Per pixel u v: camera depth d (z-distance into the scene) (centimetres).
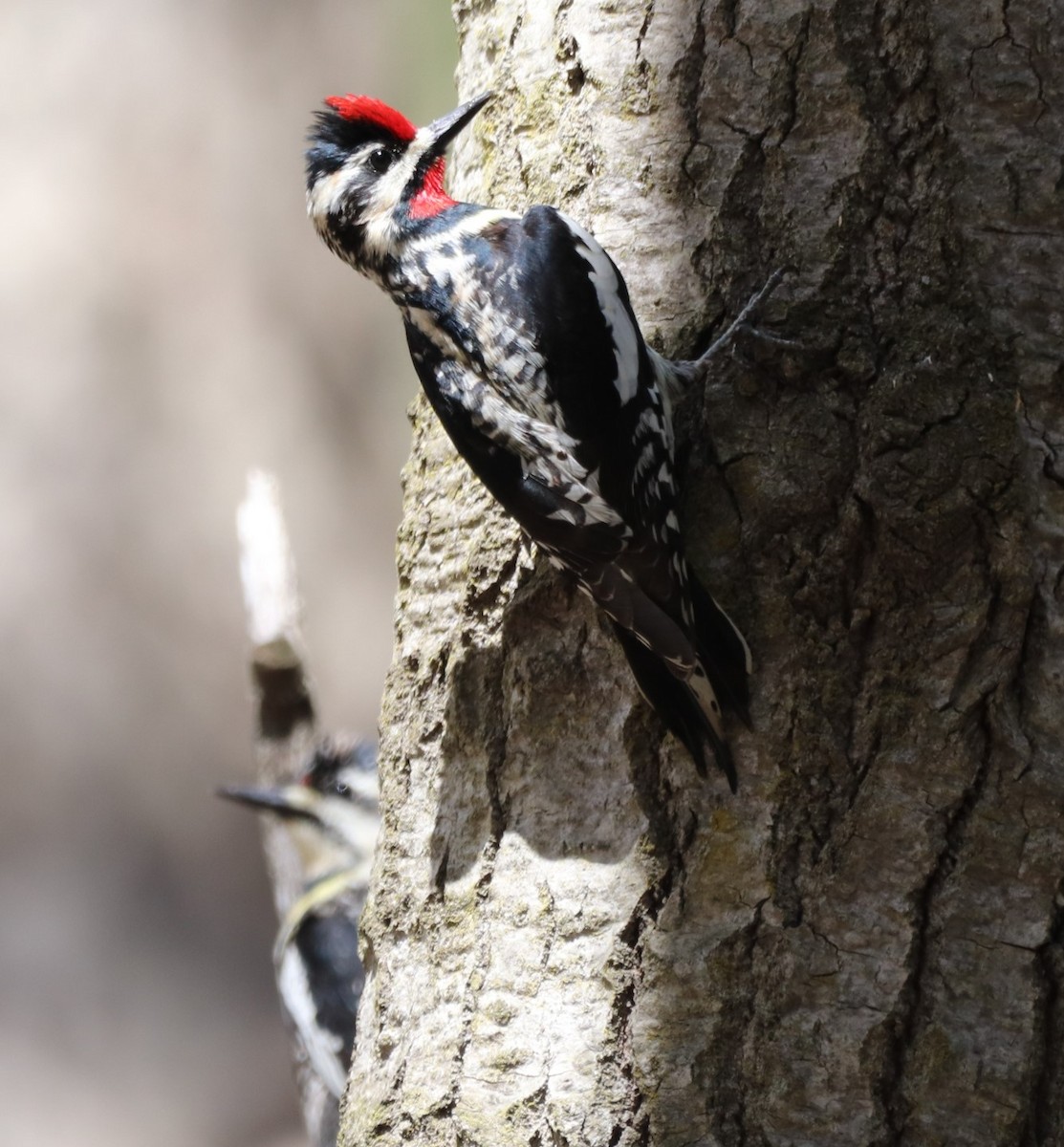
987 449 591
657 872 592
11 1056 898
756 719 592
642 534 591
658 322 595
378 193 596
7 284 925
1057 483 591
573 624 594
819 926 591
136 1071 911
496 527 596
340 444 962
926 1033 590
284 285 953
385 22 935
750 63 594
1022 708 590
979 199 592
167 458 935
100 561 928
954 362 591
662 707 592
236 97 941
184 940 937
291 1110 923
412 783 597
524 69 598
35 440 926
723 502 593
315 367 961
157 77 937
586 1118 591
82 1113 899
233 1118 914
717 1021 591
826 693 591
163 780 934
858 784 591
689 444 593
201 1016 925
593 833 593
